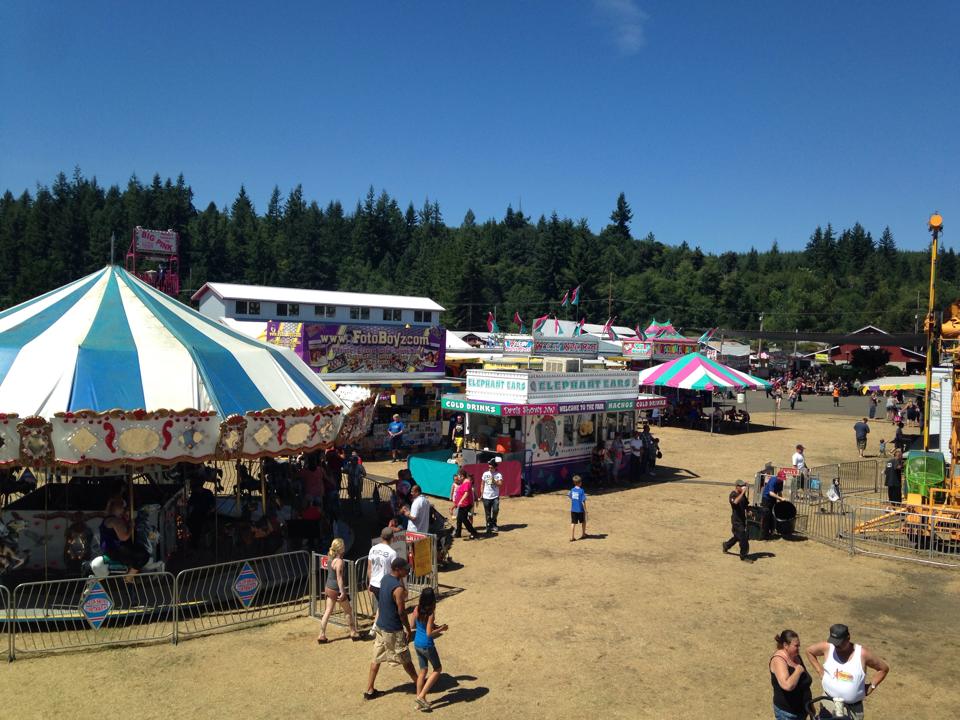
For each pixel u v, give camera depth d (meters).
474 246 123.56
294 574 12.53
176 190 160.62
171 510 13.48
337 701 8.34
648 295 126.94
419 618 8.15
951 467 16.39
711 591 12.61
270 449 12.29
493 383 21.12
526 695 8.56
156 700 8.31
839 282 164.75
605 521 17.77
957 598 12.44
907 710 8.41
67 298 14.09
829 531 16.91
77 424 10.38
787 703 6.71
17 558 11.91
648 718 8.06
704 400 48.59
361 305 53.03
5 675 8.88
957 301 16.48
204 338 13.99
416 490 15.59
